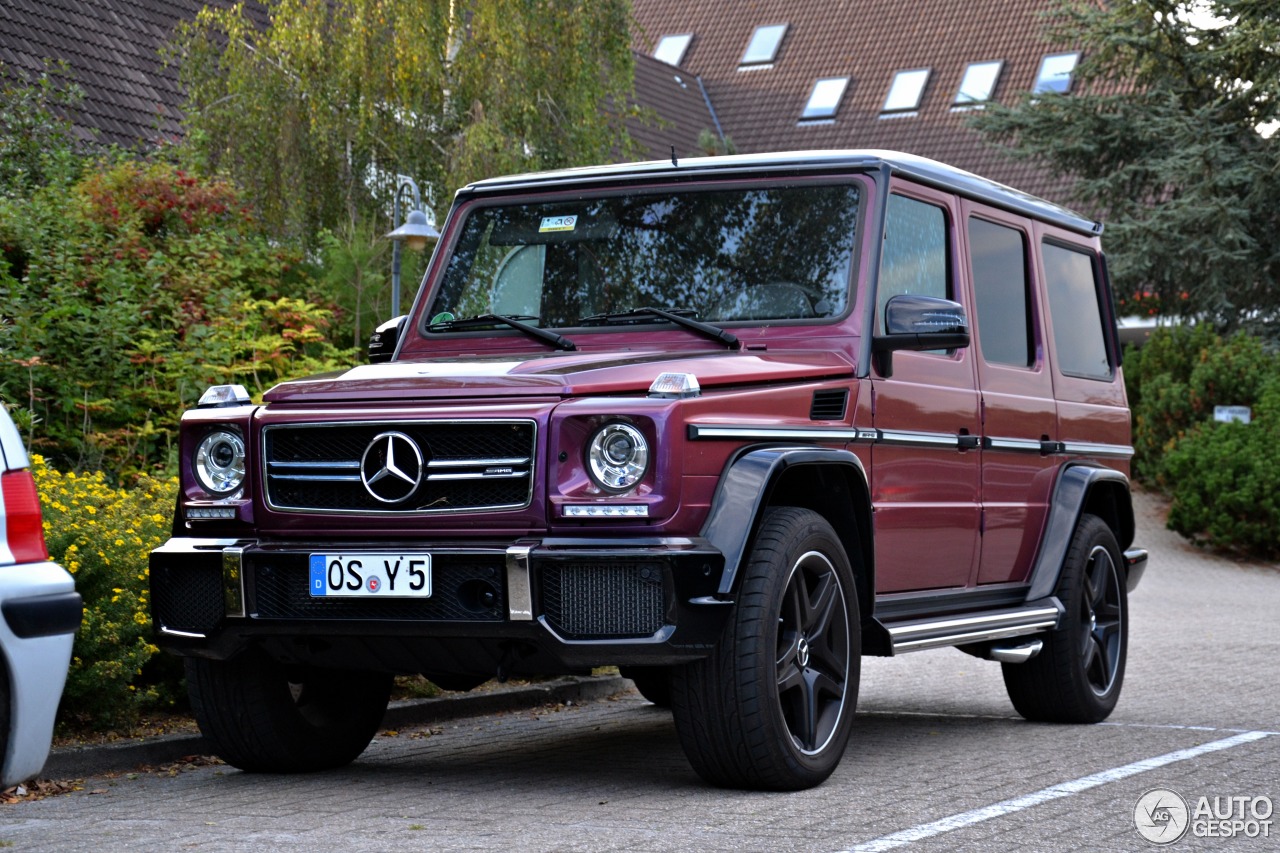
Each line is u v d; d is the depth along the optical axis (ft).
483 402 15.94
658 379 15.74
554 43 61.41
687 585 15.08
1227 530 64.59
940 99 113.80
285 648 16.80
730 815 15.07
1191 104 82.99
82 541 20.79
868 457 18.33
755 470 15.90
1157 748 20.36
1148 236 78.95
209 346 39.27
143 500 25.03
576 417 15.48
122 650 20.34
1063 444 23.63
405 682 24.32
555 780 17.70
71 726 20.44
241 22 60.39
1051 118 84.12
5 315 37.29
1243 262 78.95
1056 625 22.53
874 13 122.93
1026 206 23.88
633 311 19.20
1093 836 14.30
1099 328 26.30
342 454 16.39
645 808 15.53
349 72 57.98
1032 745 20.81
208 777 18.38
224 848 13.61
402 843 13.76
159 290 41.93
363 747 19.20
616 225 20.07
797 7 126.52
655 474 15.24
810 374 17.63
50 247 41.47
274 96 58.80
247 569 16.42
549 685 26.27
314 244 54.65
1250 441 66.85
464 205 21.16
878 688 29.14
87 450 35.40
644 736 22.12
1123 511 25.75
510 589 15.30
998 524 21.79
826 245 19.07
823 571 16.83
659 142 109.60
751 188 19.74
